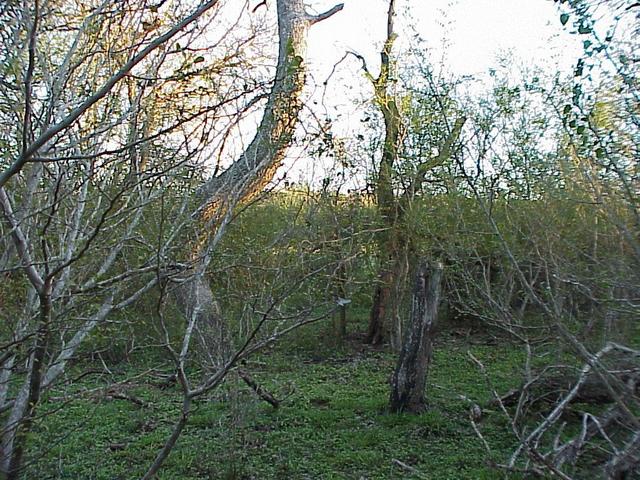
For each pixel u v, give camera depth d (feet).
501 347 35.94
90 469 18.74
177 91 11.28
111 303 12.78
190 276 12.91
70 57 11.30
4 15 9.64
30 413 10.59
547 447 18.69
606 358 16.03
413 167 34.22
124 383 14.35
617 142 13.48
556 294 15.74
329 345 39.22
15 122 10.73
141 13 11.19
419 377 23.98
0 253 12.37
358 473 18.62
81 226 12.95
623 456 12.56
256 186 13.73
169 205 13.44
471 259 26.89
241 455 19.42
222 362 15.53
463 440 21.04
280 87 11.89
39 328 10.02
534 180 21.81
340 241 21.84
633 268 15.75
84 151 11.66
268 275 18.34
